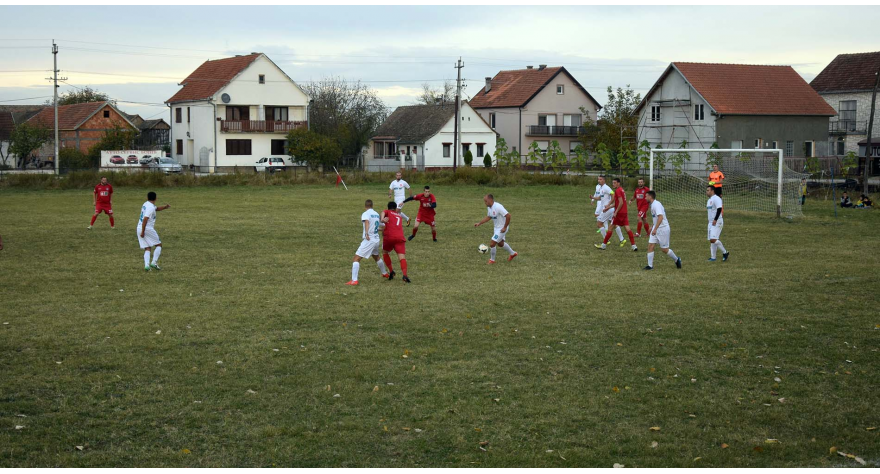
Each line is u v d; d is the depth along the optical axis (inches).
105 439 244.8
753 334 373.4
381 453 237.0
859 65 2199.8
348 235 765.3
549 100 2760.8
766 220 943.7
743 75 2080.5
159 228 812.6
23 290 475.8
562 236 773.3
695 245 711.1
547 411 271.6
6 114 2832.2
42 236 740.0
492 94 2881.4
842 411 272.4
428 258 623.5
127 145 2465.6
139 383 296.7
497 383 300.8
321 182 1589.6
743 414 269.4
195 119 2411.4
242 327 382.9
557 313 417.4
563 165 2052.2
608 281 517.0
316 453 236.2
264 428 254.1
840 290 483.2
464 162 2554.1
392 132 2709.2
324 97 3009.4
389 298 456.8
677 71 2100.1
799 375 313.0
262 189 1457.9
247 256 626.5
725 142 1984.5
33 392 285.7
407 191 914.1
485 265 588.1
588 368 321.1
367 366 319.9
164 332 370.9
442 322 395.9
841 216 993.5
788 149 2049.7
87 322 389.7
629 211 1090.1
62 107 2901.1
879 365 325.1
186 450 236.2
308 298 454.9
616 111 2618.1
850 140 2150.6
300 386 295.4
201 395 284.2
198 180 1514.5
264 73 2384.4
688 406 277.0
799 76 2121.1
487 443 244.2
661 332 377.1
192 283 504.4
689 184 1402.6
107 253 635.5
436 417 265.0
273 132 2394.2
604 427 258.1
